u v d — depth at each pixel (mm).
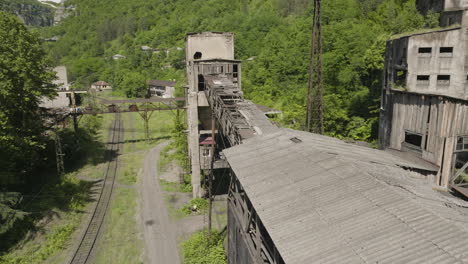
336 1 69688
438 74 29516
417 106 25406
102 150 49969
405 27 55031
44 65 35688
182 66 114438
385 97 32594
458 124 21922
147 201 32562
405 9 63938
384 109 32438
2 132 29297
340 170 13328
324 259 8883
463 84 29516
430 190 12820
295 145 17078
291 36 72688
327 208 10992
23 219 26062
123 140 55844
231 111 22875
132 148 51344
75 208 30562
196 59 32969
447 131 22359
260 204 12398
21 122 34188
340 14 67688
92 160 45125
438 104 23000
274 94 62406
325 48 53781
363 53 49438
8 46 31766
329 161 14344
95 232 26766
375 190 11367
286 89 61938
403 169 16047
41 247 24453
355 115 46031
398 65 30500
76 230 27219
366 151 18422
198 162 32031
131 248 24547
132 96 100062
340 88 48625
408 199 10484
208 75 30859
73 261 22906
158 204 31812
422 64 29375
